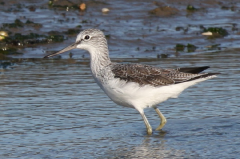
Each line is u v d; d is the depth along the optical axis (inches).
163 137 434.9
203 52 763.4
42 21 872.9
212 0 1039.6
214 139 426.0
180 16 943.0
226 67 657.0
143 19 908.6
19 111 493.4
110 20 892.6
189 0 1026.1
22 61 717.9
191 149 403.9
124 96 443.8
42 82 598.9
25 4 962.7
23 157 384.2
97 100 534.3
